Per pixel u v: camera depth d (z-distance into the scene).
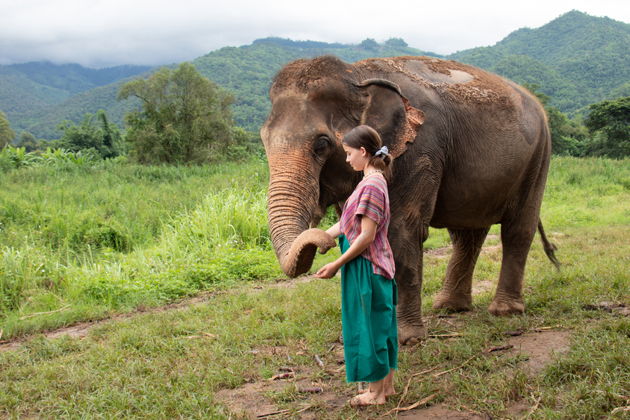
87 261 9.66
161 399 3.81
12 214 12.38
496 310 5.69
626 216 14.56
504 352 4.43
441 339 4.91
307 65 4.44
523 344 4.61
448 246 10.89
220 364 4.52
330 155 4.33
